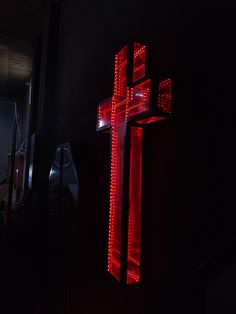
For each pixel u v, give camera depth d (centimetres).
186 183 256
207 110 237
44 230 783
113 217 348
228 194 208
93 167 509
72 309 488
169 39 297
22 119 2269
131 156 318
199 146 243
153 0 336
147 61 329
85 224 476
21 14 1130
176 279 258
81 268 480
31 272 554
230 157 209
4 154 2186
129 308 329
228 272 189
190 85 260
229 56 217
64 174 537
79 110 631
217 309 195
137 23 375
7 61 1600
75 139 646
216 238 216
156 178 303
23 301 448
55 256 516
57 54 973
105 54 493
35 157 1012
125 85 333
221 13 228
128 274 315
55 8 998
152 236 300
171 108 273
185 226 252
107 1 499
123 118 327
